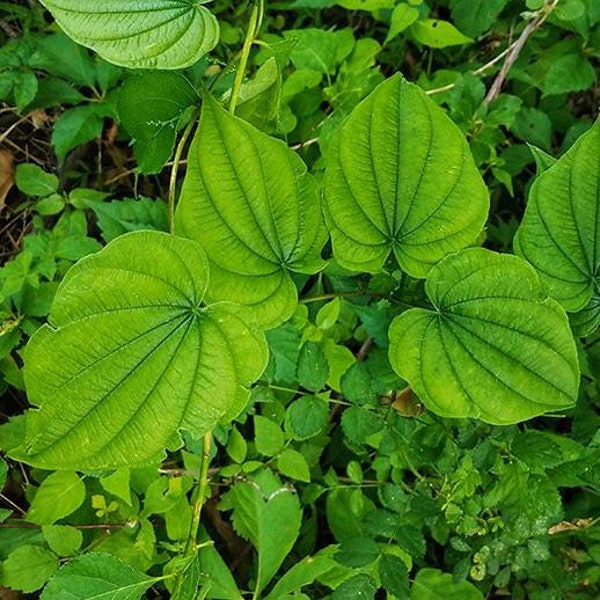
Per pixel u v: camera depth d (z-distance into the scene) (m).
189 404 0.26
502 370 0.29
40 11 0.44
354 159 0.28
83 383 0.25
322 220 0.28
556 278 0.31
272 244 0.28
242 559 0.41
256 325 0.26
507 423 0.29
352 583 0.35
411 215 0.29
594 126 0.28
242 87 0.33
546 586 0.38
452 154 0.27
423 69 0.47
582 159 0.29
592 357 0.39
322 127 0.41
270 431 0.37
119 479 0.35
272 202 0.27
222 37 0.43
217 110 0.25
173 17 0.26
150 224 0.40
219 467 0.41
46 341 0.25
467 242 0.29
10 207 0.44
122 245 0.25
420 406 0.36
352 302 0.37
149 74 0.31
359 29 0.47
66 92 0.42
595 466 0.35
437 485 0.37
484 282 0.28
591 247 0.30
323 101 0.45
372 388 0.35
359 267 0.29
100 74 0.42
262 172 0.27
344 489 0.39
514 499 0.35
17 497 0.41
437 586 0.37
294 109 0.43
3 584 0.35
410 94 0.26
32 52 0.41
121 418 0.26
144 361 0.25
